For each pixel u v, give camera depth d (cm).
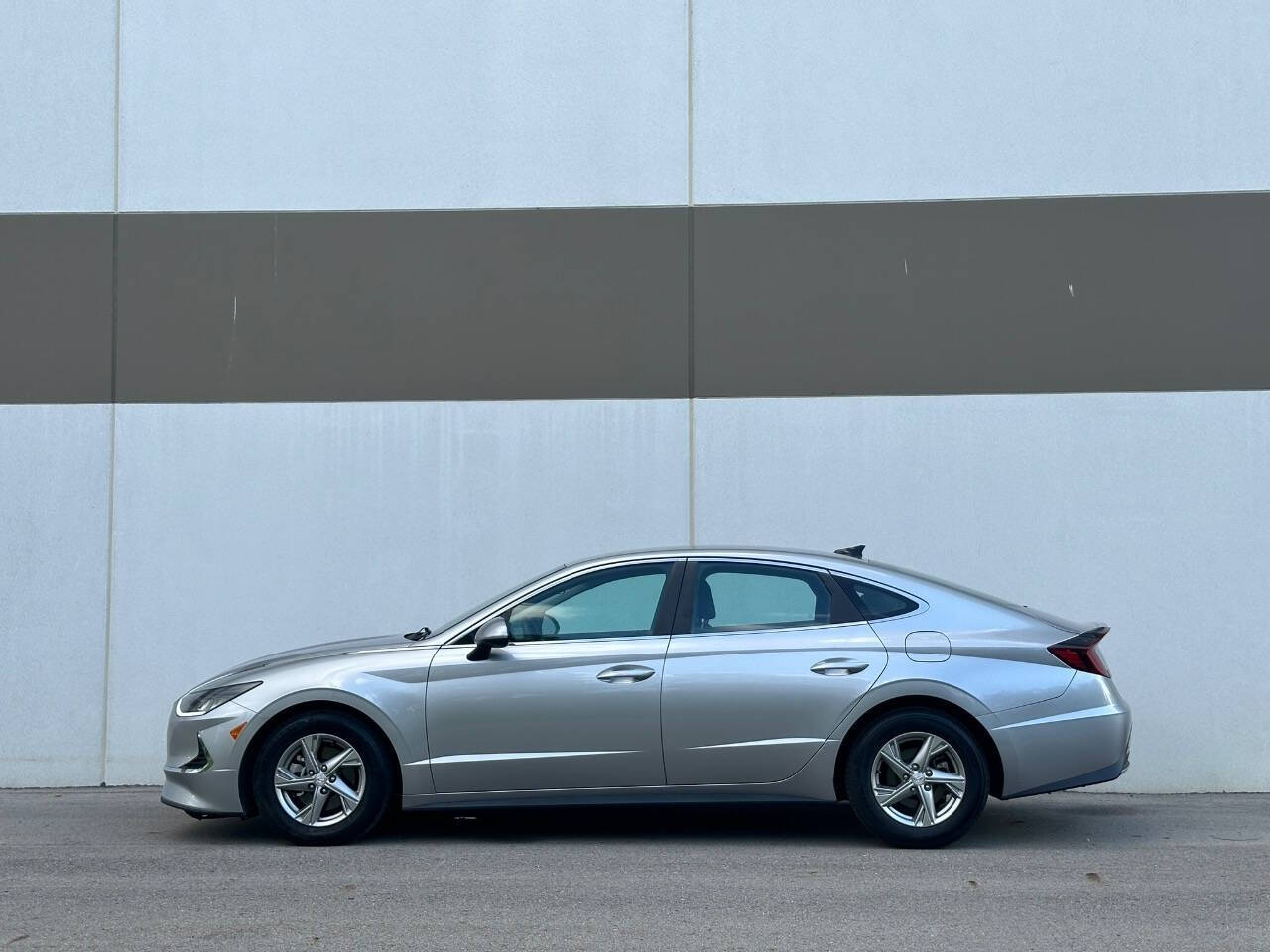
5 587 1034
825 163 1039
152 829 821
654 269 1041
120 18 1064
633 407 1036
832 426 1025
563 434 1036
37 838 791
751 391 1031
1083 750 728
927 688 727
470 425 1038
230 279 1050
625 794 739
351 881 660
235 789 745
